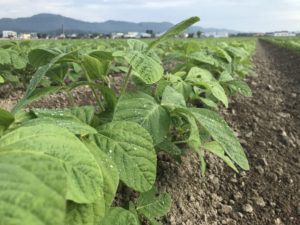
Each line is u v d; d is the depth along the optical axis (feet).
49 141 0.43
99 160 0.56
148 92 1.18
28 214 0.32
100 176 0.45
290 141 1.83
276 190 1.39
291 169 1.56
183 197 1.15
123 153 0.62
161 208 0.86
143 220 0.94
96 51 0.94
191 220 1.09
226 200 1.29
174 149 0.98
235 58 2.35
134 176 0.60
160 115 0.83
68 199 0.43
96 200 0.47
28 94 0.75
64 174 0.36
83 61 0.91
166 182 1.16
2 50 2.01
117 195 0.97
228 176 1.42
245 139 1.82
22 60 2.10
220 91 1.18
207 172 1.37
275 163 1.59
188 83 1.21
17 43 2.76
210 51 2.26
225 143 0.69
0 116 0.58
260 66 5.42
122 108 0.82
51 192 0.34
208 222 1.14
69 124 0.59
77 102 2.25
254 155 1.63
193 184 1.25
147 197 0.87
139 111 0.82
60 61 0.92
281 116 2.27
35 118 0.64
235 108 2.27
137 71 0.78
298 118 2.27
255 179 1.43
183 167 1.27
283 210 1.29
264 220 1.23
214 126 0.72
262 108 2.40
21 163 0.37
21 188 0.34
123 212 0.60
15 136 0.43
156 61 0.83
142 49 0.94
